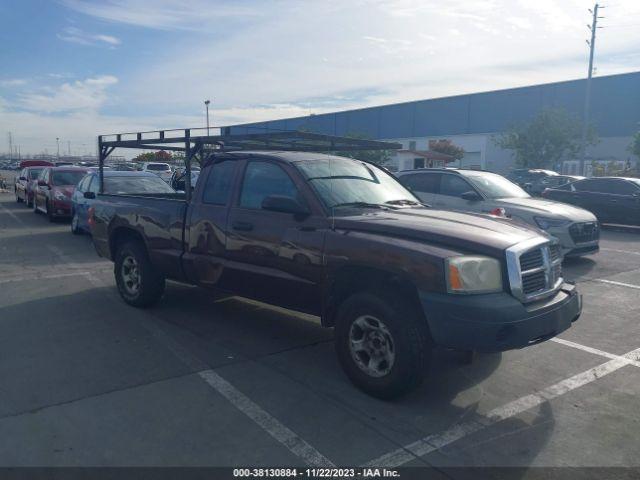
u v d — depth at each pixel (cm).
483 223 464
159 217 625
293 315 657
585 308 716
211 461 343
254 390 446
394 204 540
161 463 340
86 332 585
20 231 1430
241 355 524
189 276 599
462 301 385
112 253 717
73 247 1169
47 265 960
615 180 1573
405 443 369
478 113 5259
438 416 408
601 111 4597
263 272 514
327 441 369
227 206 555
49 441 362
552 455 357
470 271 391
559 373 493
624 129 4491
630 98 4441
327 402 427
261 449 358
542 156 3828
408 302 420
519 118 4994
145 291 656
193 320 632
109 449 354
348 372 449
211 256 569
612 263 1042
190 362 504
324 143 690
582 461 350
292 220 495
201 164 636
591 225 1009
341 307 448
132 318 637
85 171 1730
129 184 1252
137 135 701
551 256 460
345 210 491
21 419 391
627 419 408
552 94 4822
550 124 3753
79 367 488
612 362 521
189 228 591
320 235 467
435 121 5575
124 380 461
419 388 456
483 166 5144
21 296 734
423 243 417
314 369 492
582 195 1603
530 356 535
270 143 694
